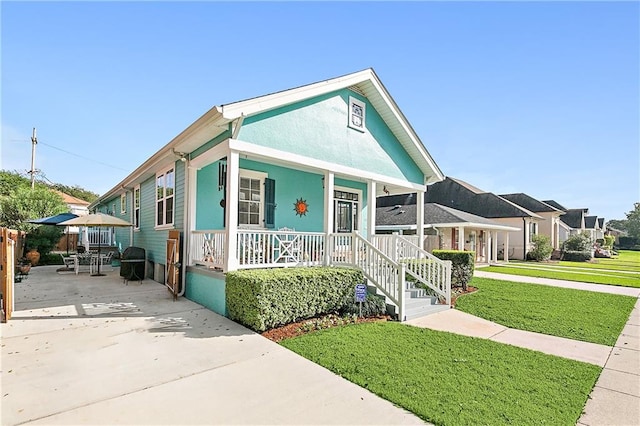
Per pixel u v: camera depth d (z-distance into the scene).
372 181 9.70
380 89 9.45
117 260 15.12
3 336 5.15
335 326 6.05
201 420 2.96
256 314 5.49
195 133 7.16
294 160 7.67
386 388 3.62
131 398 3.32
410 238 10.88
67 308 6.97
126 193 16.05
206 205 8.77
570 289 11.27
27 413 3.01
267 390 3.55
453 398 3.44
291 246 7.59
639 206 66.06
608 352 5.20
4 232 5.97
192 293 7.92
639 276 16.11
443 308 7.96
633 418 3.22
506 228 22.16
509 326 6.65
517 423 3.02
